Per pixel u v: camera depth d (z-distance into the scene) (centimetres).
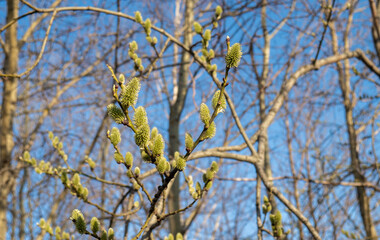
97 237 198
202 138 181
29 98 828
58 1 764
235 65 174
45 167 412
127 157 194
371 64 512
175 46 799
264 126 408
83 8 394
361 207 641
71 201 766
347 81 757
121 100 168
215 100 186
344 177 646
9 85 661
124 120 170
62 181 316
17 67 673
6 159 632
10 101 659
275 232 289
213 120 181
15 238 727
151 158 180
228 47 175
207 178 226
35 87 811
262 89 588
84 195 319
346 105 732
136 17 415
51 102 752
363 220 634
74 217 199
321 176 657
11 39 668
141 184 196
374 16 558
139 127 172
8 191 629
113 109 170
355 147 688
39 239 575
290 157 652
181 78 668
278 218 288
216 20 415
